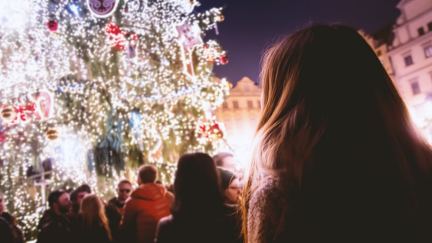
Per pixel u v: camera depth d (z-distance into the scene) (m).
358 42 0.97
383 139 0.87
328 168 0.82
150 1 13.38
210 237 2.28
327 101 0.90
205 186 2.37
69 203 5.24
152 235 3.89
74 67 12.98
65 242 4.68
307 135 0.86
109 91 12.56
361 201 0.79
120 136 12.30
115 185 12.09
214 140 9.52
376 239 0.77
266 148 0.92
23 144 12.35
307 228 0.78
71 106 12.41
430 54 29.73
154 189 4.06
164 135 12.68
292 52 0.99
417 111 30.39
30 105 7.36
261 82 1.08
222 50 10.09
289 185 0.82
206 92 13.28
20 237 5.02
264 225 0.80
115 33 8.25
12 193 12.34
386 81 0.96
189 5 11.10
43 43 12.67
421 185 0.86
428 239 0.79
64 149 12.23
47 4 12.17
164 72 13.38
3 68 12.09
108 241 4.73
